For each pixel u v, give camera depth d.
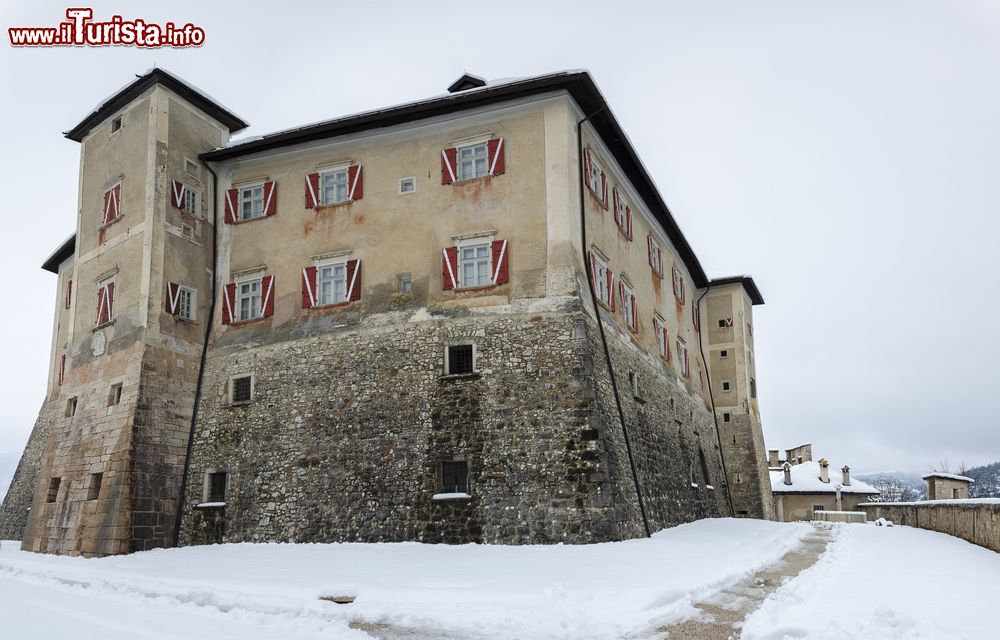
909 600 10.90
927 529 29.47
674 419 28.98
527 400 20.16
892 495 91.44
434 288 22.14
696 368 36.97
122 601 13.05
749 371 41.25
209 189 26.09
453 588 12.54
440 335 21.59
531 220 21.56
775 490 58.28
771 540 20.89
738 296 41.12
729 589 12.50
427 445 20.69
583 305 20.78
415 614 10.61
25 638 9.41
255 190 25.88
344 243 23.67
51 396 34.53
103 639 9.45
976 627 8.79
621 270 25.67
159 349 23.50
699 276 39.88
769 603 11.01
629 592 11.36
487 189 22.22
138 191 24.77
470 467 20.03
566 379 20.00
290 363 23.28
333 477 21.47
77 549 22.09
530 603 11.09
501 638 9.37
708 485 32.59
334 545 20.11
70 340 26.38
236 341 24.48
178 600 12.72
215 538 22.39
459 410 20.70
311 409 22.47
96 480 22.75
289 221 24.75
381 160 23.81
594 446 19.12
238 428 23.34
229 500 22.62
